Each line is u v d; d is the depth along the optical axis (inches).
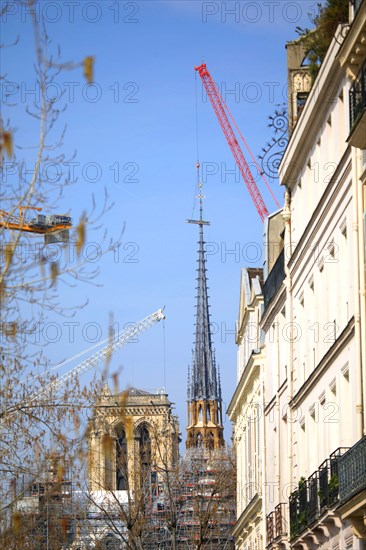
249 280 3513.8
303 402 2439.7
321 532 2170.3
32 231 1417.3
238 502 3841.0
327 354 2122.3
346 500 1772.9
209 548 4869.6
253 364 3166.8
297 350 2546.8
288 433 2598.4
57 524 2817.4
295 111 2689.5
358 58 1860.2
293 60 2716.5
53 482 2033.7
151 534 4665.4
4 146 1277.1
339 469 1866.4
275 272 2822.3
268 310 2935.5
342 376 2044.8
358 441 1802.4
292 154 2453.2
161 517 4731.8
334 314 2167.8
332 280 2175.2
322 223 2201.0
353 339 1942.7
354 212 1893.5
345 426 2033.7
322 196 2155.5
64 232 1398.9
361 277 1884.8
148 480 4557.1
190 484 5196.9
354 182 1889.8
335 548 2047.2
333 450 2148.1
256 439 3299.7
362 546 1817.2
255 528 3339.1
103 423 2122.3
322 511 2053.4
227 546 4975.4
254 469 3348.9
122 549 4074.8
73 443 2009.1
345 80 1993.1
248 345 3491.6
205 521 4421.8
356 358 1899.6
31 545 2532.0
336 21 2314.2
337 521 2001.7
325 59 2044.8
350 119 1877.5
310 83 2500.0
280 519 2684.5
